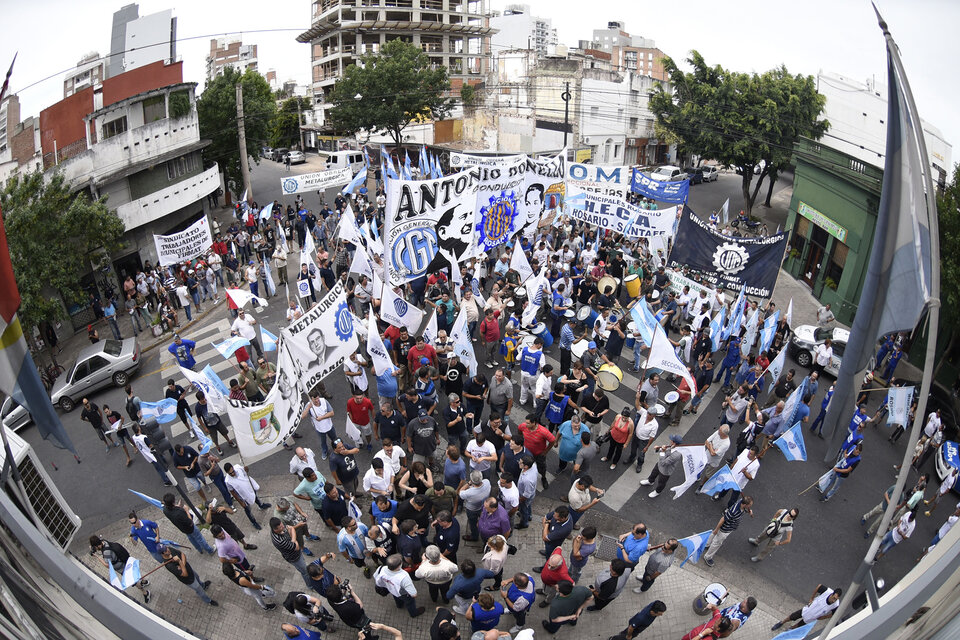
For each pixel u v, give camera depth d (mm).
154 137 28531
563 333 15289
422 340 14836
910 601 4598
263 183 51125
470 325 18734
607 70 49656
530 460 10297
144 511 12305
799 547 11203
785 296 24812
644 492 12281
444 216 16547
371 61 45750
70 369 17031
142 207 27188
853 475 13344
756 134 34625
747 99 35188
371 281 18766
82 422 15922
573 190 21141
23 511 5797
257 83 47125
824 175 24156
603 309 18094
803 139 26422
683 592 10062
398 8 68688
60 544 8562
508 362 14938
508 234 19422
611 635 9273
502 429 11828
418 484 10523
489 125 56094
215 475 11469
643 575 9562
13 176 19625
